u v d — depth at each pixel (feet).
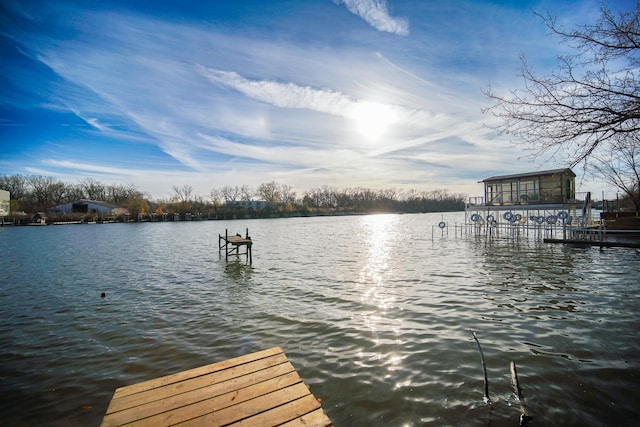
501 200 95.86
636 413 14.33
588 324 24.95
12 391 17.70
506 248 71.56
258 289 39.68
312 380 17.94
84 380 18.76
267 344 23.09
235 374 12.48
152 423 9.68
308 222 240.94
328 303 32.73
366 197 435.53
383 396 16.26
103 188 339.77
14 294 39.09
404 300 32.96
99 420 15.25
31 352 22.53
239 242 59.52
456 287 37.70
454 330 24.54
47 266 59.11
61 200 310.04
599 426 13.57
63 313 31.30
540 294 33.73
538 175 87.51
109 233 146.61
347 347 22.12
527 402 15.33
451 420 14.29
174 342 23.85
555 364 18.80
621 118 16.25
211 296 36.88
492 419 14.24
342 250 76.59
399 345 22.16
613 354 19.85
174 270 53.98
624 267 46.26
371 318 27.89
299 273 49.32
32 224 210.79
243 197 366.22
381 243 90.43
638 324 24.64
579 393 15.92
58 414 15.74
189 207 288.30
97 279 47.14
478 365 19.01
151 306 33.30
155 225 216.54
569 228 74.59
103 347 23.21
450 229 139.44
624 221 81.25
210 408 10.38
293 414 10.07
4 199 232.32
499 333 23.67
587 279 39.78
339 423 14.37
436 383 17.25
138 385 11.73
